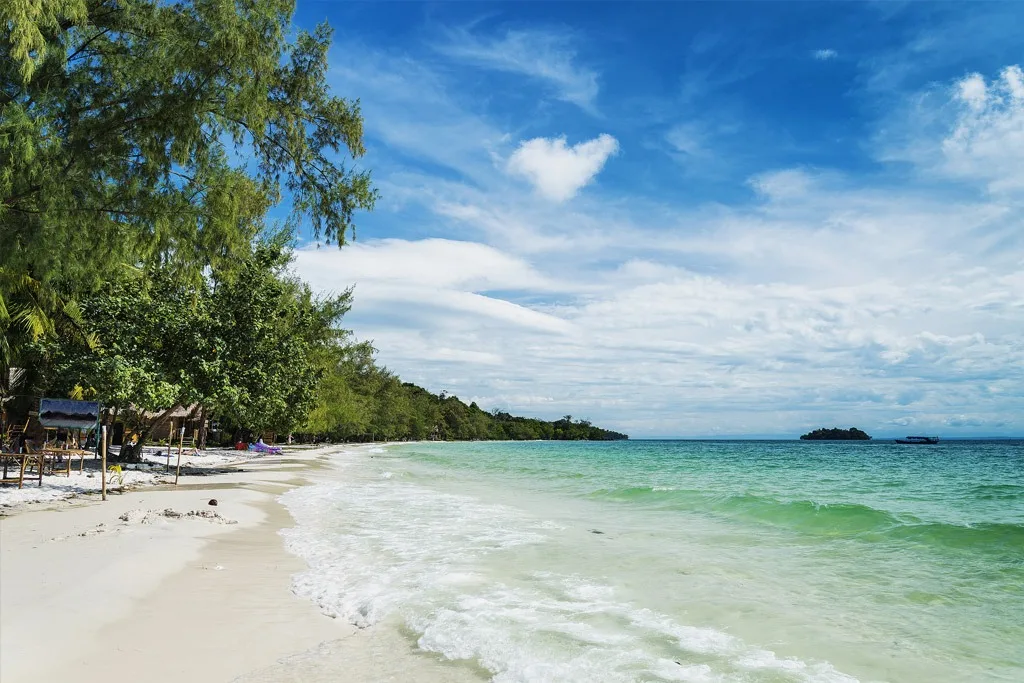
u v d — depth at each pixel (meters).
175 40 11.23
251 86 11.77
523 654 5.95
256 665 5.55
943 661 6.04
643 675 5.52
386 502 18.36
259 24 11.85
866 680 5.55
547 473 33.56
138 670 5.19
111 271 12.96
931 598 8.23
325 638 6.33
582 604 7.70
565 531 13.18
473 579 8.85
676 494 20.08
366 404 90.62
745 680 5.48
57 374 20.02
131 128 11.16
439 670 5.54
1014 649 6.37
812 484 26.42
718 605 7.78
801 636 6.69
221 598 7.46
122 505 13.94
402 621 6.92
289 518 14.73
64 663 5.15
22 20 9.47
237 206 12.75
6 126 9.62
